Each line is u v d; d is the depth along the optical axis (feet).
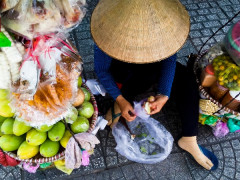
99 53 6.08
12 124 5.47
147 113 6.50
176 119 8.46
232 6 11.57
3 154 6.09
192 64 7.52
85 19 10.22
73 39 9.68
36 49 4.12
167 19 4.56
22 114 4.88
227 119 7.72
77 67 5.24
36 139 5.30
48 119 4.97
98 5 5.15
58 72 4.92
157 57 4.76
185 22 4.93
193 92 7.24
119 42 4.67
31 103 4.75
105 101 8.47
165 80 6.53
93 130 6.79
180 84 7.74
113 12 4.66
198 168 7.60
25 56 4.14
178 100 7.86
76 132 5.81
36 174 7.13
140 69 6.93
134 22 4.47
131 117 6.50
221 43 6.84
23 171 7.14
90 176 7.27
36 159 5.64
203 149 7.72
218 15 11.17
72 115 5.55
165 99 6.60
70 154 5.54
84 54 9.38
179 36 4.82
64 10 3.85
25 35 3.83
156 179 7.38
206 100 7.07
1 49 3.92
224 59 6.50
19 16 3.53
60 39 4.44
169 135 7.63
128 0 4.43
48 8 3.59
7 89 4.92
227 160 7.81
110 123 7.80
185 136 7.42
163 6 4.51
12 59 4.04
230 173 7.59
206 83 6.97
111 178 7.29
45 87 4.72
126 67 6.90
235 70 6.20
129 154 7.32
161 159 7.32
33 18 3.57
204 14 11.12
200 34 10.49
